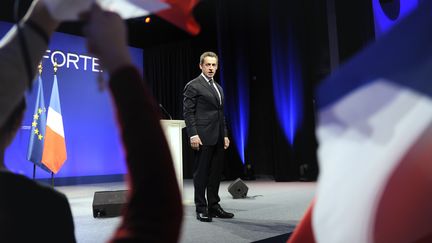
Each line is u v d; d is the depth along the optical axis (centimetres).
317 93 24
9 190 34
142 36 724
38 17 33
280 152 649
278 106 660
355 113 23
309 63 643
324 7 638
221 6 666
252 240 223
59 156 443
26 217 34
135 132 29
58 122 448
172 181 29
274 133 662
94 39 29
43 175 606
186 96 284
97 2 29
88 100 672
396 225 22
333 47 605
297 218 293
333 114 23
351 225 23
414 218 21
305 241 26
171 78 771
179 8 28
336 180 24
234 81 695
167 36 727
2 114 34
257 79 706
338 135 23
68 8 30
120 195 335
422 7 21
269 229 253
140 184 28
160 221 28
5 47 34
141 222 28
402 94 22
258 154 705
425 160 21
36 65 35
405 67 21
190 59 746
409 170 22
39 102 449
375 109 22
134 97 29
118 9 29
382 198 22
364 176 23
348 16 597
